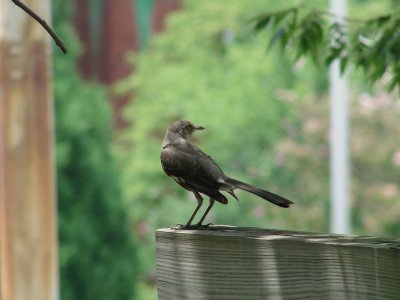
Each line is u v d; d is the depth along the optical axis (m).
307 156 24.08
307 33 5.51
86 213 19.12
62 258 18.83
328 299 3.34
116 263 19.28
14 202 8.13
